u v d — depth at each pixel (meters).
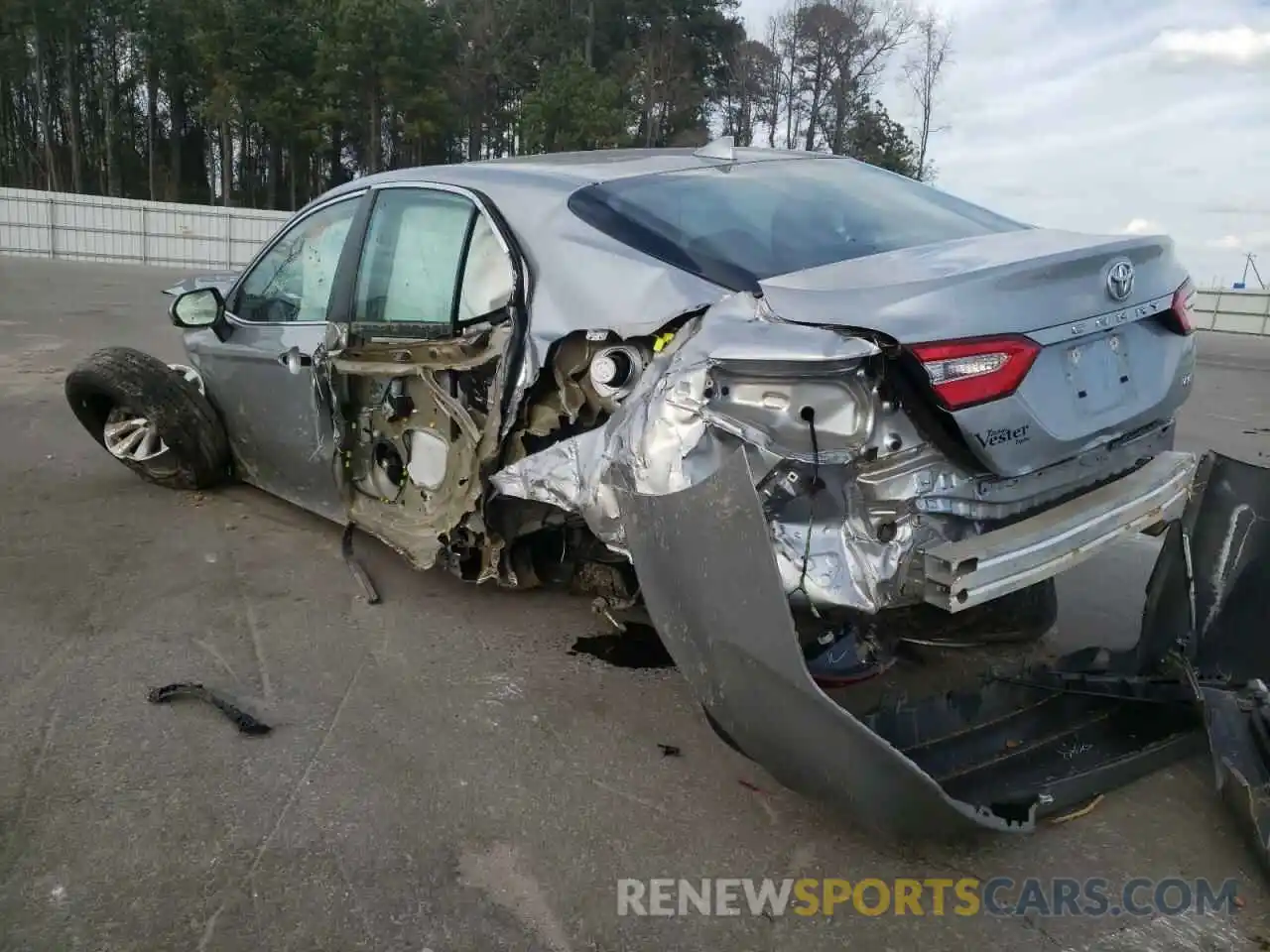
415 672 3.33
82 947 2.07
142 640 3.52
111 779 2.67
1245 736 2.63
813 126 46.31
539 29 51.91
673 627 2.42
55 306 16.06
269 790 2.64
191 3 46.38
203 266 36.09
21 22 53.47
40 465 5.75
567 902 2.25
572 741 2.93
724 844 2.47
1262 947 2.17
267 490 4.86
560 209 3.23
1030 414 2.47
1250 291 29.19
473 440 3.37
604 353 2.92
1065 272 2.57
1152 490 2.81
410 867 2.36
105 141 59.81
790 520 2.44
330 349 3.95
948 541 2.49
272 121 46.03
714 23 50.75
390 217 3.86
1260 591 2.96
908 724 2.66
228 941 2.10
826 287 2.53
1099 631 3.72
